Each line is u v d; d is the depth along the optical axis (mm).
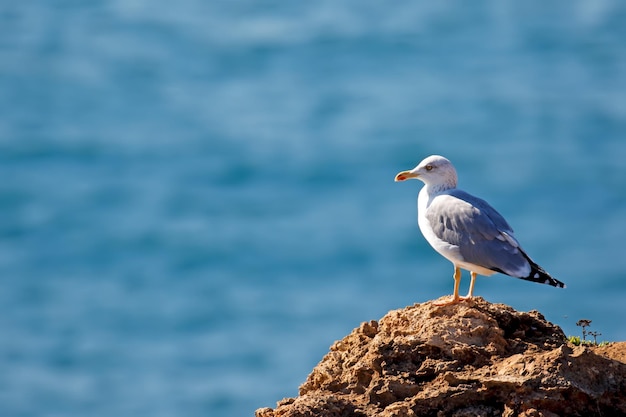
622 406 13391
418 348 14125
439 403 13547
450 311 14938
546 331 14773
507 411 13336
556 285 14750
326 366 14750
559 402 13312
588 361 13578
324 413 13609
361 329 15305
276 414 14094
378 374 14055
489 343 14195
